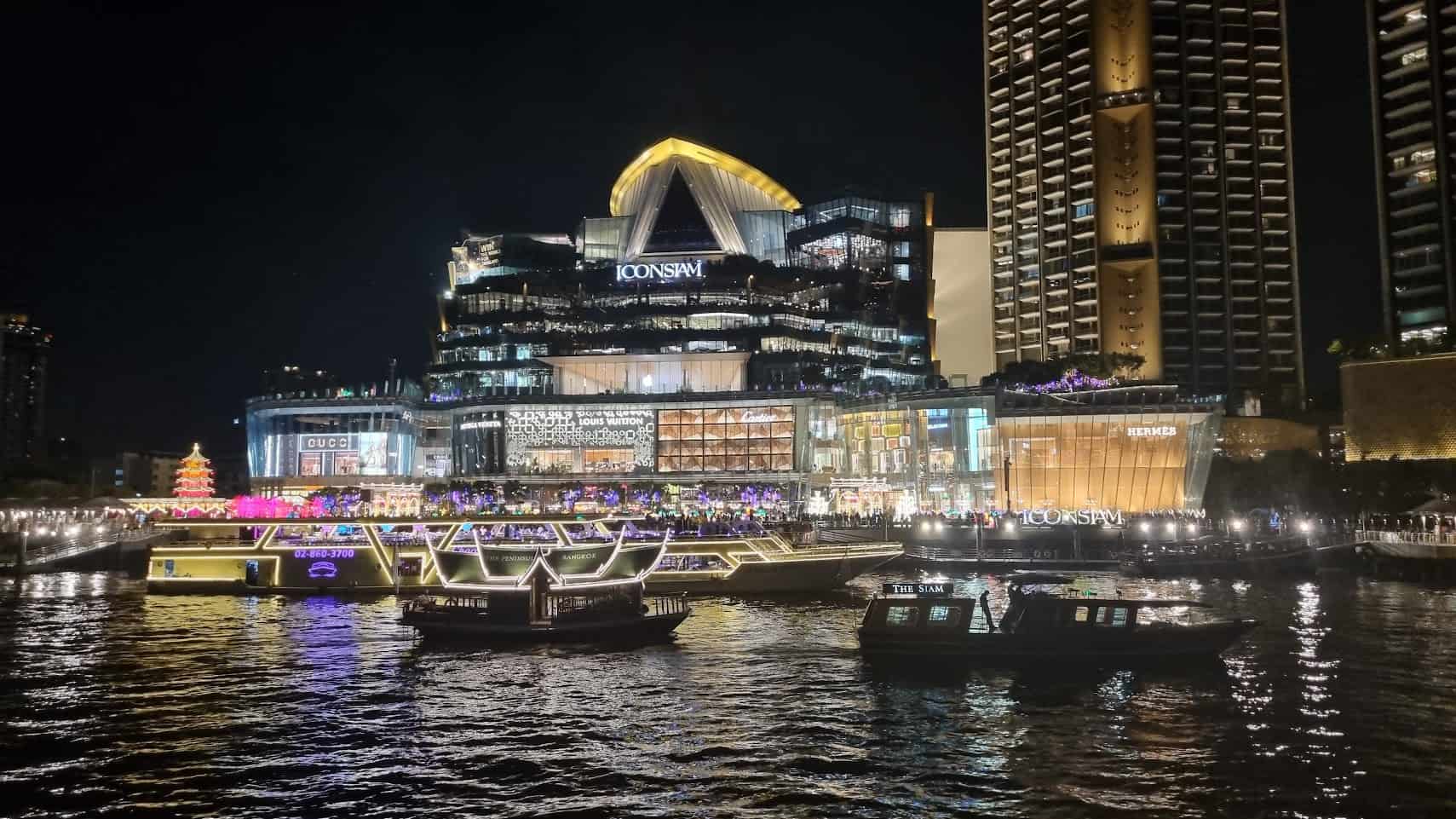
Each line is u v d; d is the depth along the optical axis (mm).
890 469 150750
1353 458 143750
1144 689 54844
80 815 37844
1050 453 139250
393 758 44031
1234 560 102812
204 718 50594
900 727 48188
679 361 170750
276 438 171625
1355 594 90000
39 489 164375
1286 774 40875
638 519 100438
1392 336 174875
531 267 195875
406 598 95312
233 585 100312
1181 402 138125
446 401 172125
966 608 63000
